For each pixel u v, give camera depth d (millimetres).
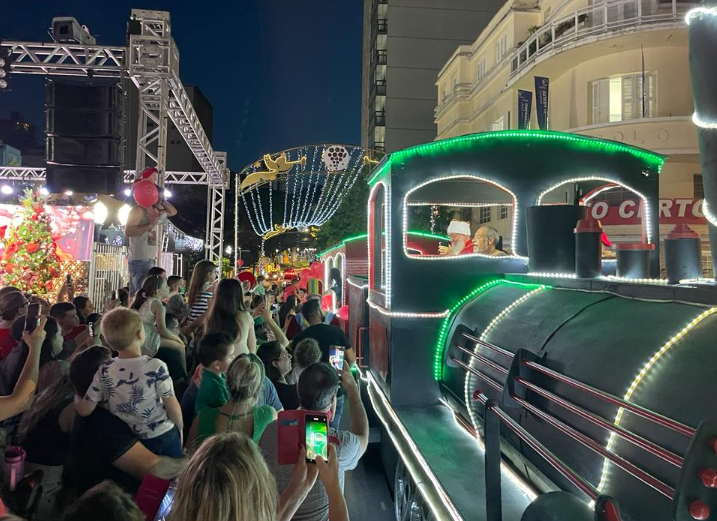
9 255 10492
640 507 1911
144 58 10344
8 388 3771
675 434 1805
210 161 17578
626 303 2682
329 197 29984
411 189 4703
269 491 1654
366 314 6895
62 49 11414
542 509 1798
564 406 2309
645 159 4797
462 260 4734
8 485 2877
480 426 3465
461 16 45688
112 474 2928
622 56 18078
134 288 7223
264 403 3914
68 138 10016
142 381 3025
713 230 2152
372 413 6047
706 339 1955
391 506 4918
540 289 3656
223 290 4375
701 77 2098
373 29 54188
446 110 31859
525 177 4734
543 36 20422
